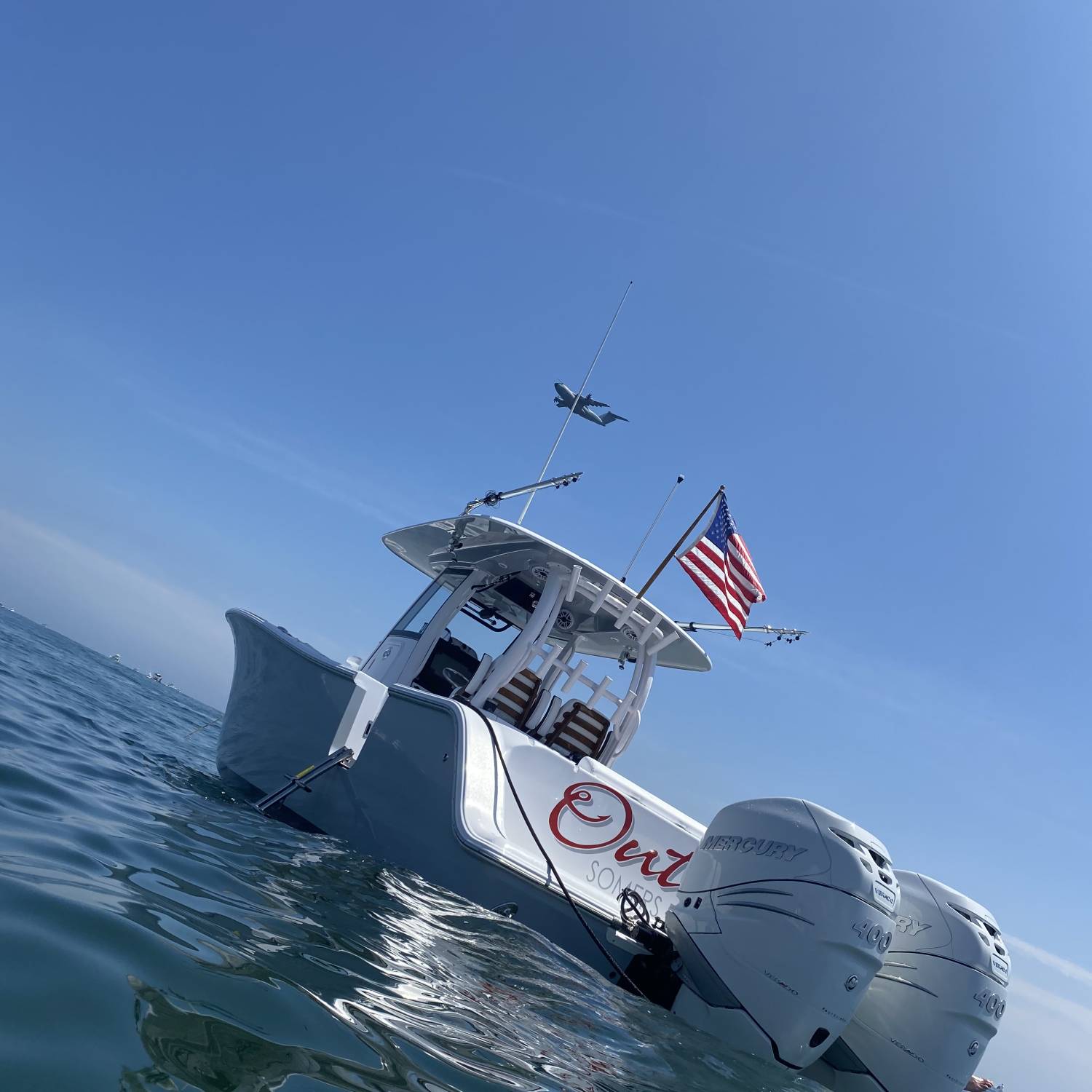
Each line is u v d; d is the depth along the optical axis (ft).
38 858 10.14
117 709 38.81
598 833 16.84
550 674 22.82
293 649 23.32
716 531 23.76
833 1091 13.96
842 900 12.09
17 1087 5.38
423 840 16.19
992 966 13.46
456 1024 9.18
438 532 28.04
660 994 13.58
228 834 16.10
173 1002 7.24
